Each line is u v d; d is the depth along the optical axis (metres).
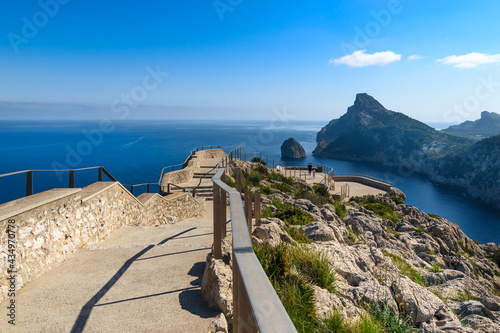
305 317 3.50
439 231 15.03
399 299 4.50
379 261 6.27
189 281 4.18
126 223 8.23
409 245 11.41
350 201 25.58
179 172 21.25
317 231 7.61
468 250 16.31
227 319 3.17
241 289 1.45
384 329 3.77
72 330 2.98
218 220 3.95
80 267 4.69
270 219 8.02
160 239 6.52
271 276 4.14
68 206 5.17
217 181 3.58
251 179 21.69
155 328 3.04
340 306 4.05
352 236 9.23
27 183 5.00
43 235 4.42
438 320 4.46
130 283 4.10
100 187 6.88
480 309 5.29
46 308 3.41
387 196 27.56
